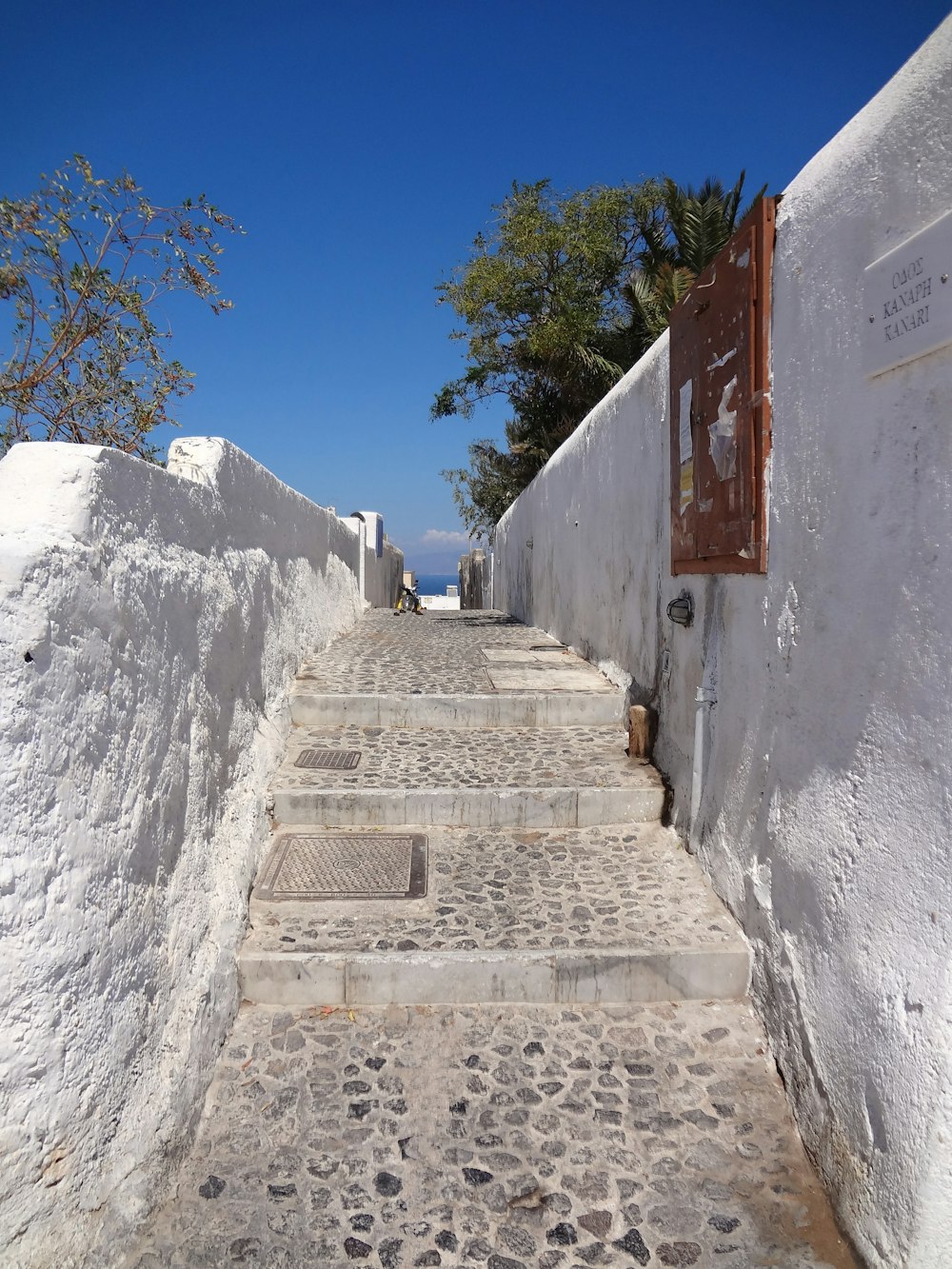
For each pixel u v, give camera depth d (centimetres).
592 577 710
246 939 331
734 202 1041
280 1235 220
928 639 206
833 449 257
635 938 332
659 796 447
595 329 1273
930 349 203
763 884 311
